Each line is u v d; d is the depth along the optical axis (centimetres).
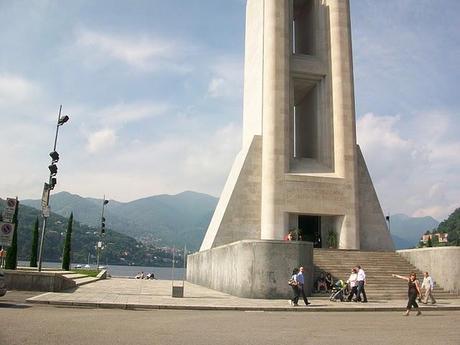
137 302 1784
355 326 1314
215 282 2823
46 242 13462
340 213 3475
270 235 3347
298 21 4384
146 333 1066
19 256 11831
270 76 3556
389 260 2948
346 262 2855
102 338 970
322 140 3709
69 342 906
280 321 1406
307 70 3741
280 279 2217
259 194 3559
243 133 4247
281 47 3594
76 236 15075
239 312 1688
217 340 998
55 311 1447
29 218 14638
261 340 1013
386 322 1436
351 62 3750
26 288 2028
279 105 3509
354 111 3675
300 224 3759
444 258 2620
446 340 1059
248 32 4281
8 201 1628
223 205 3678
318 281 2445
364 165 3838
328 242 3497
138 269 15025
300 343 984
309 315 1638
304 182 3447
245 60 4347
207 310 1727
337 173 3553
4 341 889
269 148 3462
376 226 3734
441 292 2536
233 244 2419
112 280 3625
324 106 3750
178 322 1302
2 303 1577
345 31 3769
